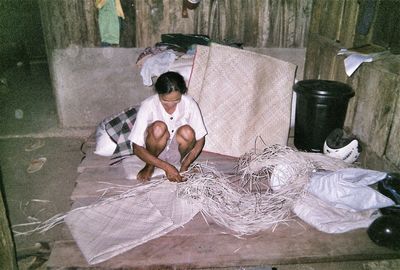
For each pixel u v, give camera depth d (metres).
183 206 2.59
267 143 3.45
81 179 2.94
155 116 2.78
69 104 4.79
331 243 2.32
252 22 4.66
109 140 3.33
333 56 3.92
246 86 3.54
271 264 2.18
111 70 4.68
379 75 3.01
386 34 3.16
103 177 2.97
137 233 2.32
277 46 4.81
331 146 3.14
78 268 2.08
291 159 2.92
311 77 4.62
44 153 4.23
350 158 3.14
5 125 4.98
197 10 4.54
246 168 3.02
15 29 7.02
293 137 3.88
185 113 2.84
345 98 3.18
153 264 2.10
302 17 4.68
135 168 3.05
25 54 7.22
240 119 3.49
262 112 3.50
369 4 3.34
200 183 2.71
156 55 4.04
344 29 3.79
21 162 4.02
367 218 2.49
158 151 2.93
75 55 4.55
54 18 4.36
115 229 2.37
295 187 2.69
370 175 2.63
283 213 2.53
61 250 2.20
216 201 2.60
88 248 2.20
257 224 2.44
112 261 2.11
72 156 4.17
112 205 2.59
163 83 2.34
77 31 4.45
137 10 4.46
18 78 7.04
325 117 3.25
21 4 7.10
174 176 2.76
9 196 3.38
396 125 2.79
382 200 2.48
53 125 4.98
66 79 4.65
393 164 2.83
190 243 2.27
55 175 3.76
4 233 2.05
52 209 3.19
